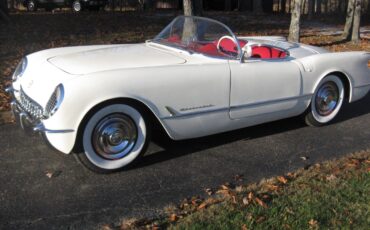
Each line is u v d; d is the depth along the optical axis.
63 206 3.63
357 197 3.79
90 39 12.10
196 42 4.94
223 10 26.17
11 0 25.47
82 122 3.92
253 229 3.27
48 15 19.48
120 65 4.25
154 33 14.03
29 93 4.21
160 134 5.08
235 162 4.58
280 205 3.63
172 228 3.29
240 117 4.80
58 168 4.28
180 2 25.94
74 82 3.83
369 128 5.75
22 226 3.34
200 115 4.48
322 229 3.30
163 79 4.16
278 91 4.99
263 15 22.42
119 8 25.42
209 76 4.43
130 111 4.11
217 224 3.33
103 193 3.87
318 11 23.59
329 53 5.58
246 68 4.68
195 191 3.96
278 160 4.66
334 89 5.64
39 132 4.03
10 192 3.81
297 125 5.72
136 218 3.49
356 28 13.35
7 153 4.55
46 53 4.75
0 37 11.52
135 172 4.27
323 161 4.66
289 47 5.64
